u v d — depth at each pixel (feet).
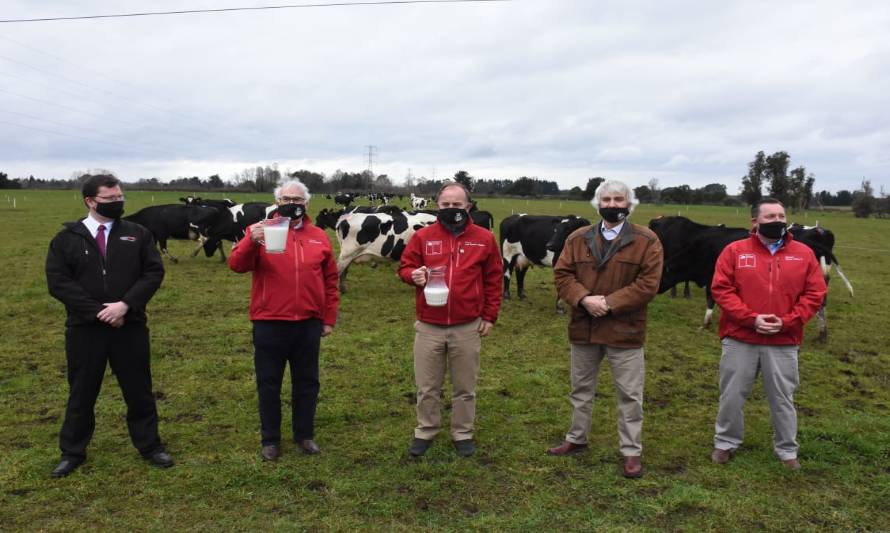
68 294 12.52
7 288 35.45
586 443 14.90
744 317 13.42
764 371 13.87
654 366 22.48
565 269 14.11
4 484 12.85
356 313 30.81
